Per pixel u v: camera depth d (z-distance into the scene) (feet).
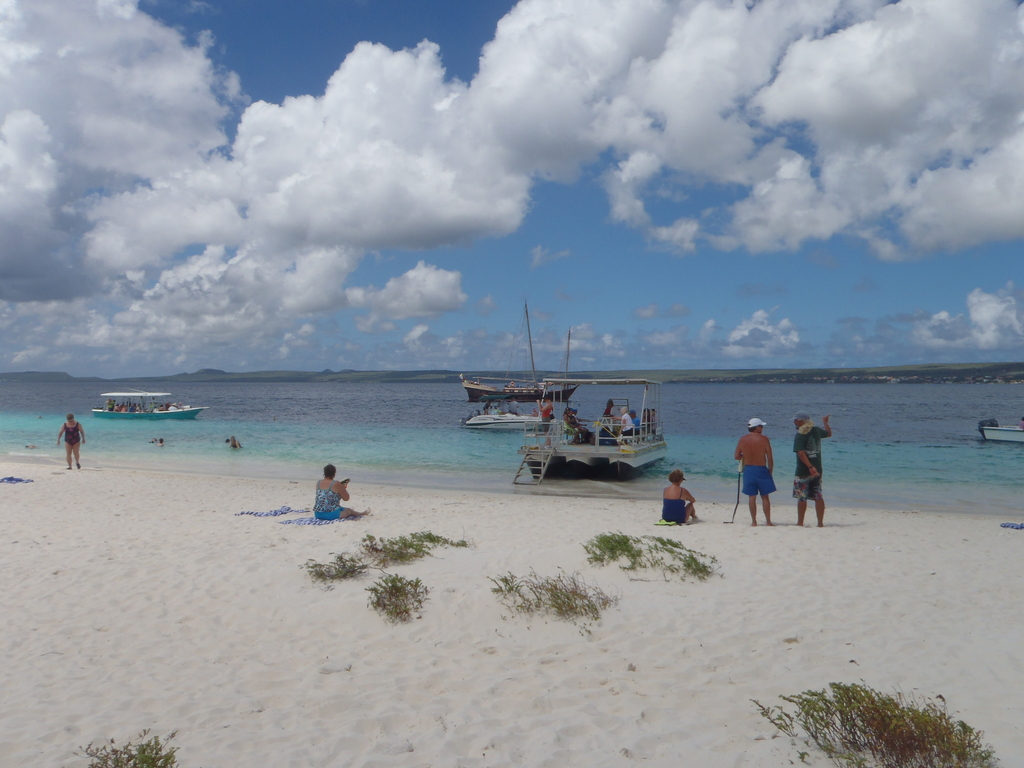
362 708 15.06
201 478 67.00
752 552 28.91
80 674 17.24
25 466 75.15
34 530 35.17
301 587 23.47
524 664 17.17
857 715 12.80
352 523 37.24
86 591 23.89
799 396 429.79
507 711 14.67
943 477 69.67
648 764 12.14
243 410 237.66
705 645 18.06
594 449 68.03
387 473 75.56
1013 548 30.73
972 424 162.91
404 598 21.09
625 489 62.90
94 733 14.06
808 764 12.00
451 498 54.49
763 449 37.22
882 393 491.31
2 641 19.52
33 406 287.07
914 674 16.05
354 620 20.39
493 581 21.81
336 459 88.28
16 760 12.93
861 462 82.99
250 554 28.45
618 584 23.04
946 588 23.43
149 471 74.90
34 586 24.59
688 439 116.47
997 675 15.81
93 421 156.87
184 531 34.37
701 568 24.53
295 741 13.60
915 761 11.77
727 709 14.42
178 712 15.06
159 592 23.54
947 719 12.53
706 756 12.37
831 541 31.68
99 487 56.39
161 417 158.71
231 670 17.38
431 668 17.13
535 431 72.74
